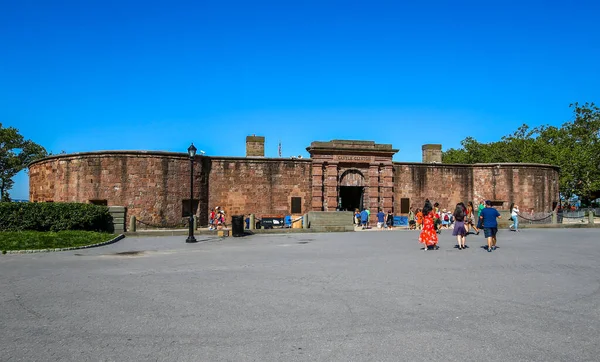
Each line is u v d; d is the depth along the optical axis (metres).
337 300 9.13
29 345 6.61
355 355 6.09
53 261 15.40
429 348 6.34
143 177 31.67
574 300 9.12
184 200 32.94
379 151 36.72
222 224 30.78
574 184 56.66
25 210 23.11
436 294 9.65
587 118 64.56
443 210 37.69
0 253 17.47
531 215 37.72
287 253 17.16
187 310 8.45
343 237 24.38
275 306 8.67
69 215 23.73
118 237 23.53
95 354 6.22
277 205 35.47
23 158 64.94
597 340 6.69
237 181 34.97
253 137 37.16
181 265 14.16
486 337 6.82
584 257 15.56
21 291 10.25
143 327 7.42
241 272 12.62
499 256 15.86
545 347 6.38
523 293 9.75
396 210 37.25
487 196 38.28
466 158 69.31
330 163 36.06
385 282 10.98
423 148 41.56
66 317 8.06
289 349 6.35
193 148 22.78
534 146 57.88
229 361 5.93
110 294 9.86
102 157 31.64
